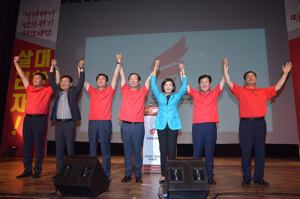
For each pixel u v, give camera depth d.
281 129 4.14
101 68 4.77
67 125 2.47
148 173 2.93
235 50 4.44
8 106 4.59
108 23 4.90
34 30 4.81
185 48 4.59
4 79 4.82
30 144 2.56
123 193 1.88
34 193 1.85
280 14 4.42
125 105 2.42
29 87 2.69
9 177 2.51
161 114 2.42
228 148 5.03
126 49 4.75
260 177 2.24
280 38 4.35
